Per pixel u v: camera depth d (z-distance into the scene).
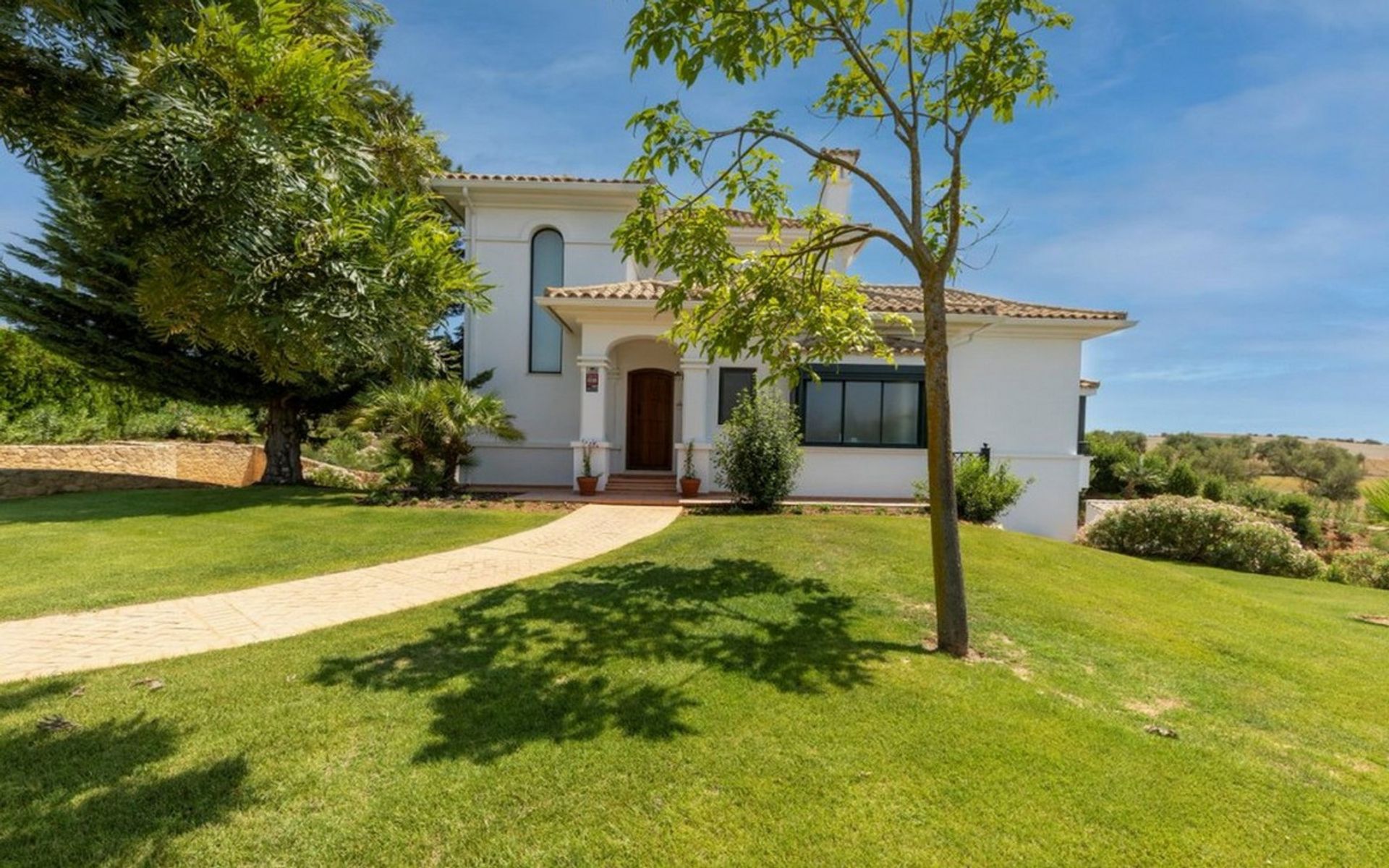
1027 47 6.09
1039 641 6.49
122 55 2.81
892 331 16.55
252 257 2.67
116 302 15.29
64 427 17.48
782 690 4.91
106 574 8.32
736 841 3.15
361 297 2.83
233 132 2.57
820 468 16.52
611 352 18.25
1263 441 42.84
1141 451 39.59
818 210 8.44
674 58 5.73
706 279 7.55
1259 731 4.87
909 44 6.35
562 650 5.68
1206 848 3.28
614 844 3.10
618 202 18.88
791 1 5.98
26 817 3.19
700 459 16.03
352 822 3.21
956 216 6.35
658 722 4.33
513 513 13.62
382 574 8.62
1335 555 18.80
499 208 18.98
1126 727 4.64
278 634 6.17
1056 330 17.08
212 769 3.65
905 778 3.75
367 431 16.17
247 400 17.92
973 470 13.99
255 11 2.99
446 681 4.94
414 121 7.46
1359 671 6.45
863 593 7.68
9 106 2.91
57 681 4.89
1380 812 3.72
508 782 3.58
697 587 7.77
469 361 18.98
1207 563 15.56
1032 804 3.56
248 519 12.28
